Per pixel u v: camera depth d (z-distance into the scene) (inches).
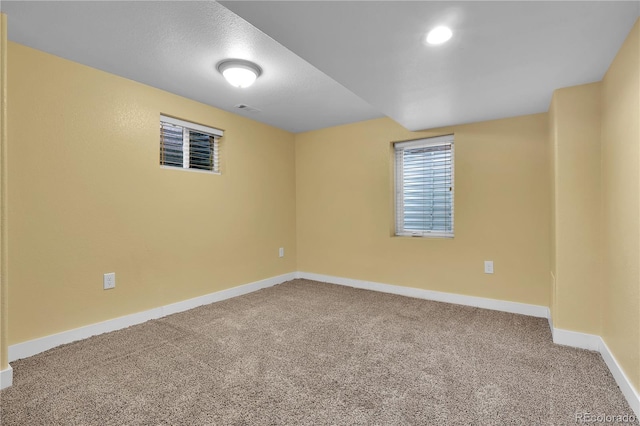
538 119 110.6
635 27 57.0
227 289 132.8
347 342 88.7
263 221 150.9
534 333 94.5
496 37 61.5
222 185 131.5
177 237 115.0
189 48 81.4
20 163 79.4
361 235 149.8
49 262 84.3
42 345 82.5
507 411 58.0
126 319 100.1
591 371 71.9
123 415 57.2
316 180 164.1
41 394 63.6
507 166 116.1
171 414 57.4
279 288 148.9
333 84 104.5
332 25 57.4
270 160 155.1
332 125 155.3
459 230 125.7
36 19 68.4
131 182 101.9
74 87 88.9
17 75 78.7
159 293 109.3
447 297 127.9
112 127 97.1
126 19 68.6
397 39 62.3
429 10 53.0
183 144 121.3
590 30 59.0
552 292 98.3
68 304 87.9
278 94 113.4
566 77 79.4
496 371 72.4
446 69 75.6
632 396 58.4
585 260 83.2
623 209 64.6
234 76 90.2
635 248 58.5
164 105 110.5
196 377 70.1
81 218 90.4
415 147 139.3
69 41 77.8
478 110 107.0
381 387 66.0
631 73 59.6
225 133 132.9
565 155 85.4
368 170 147.4
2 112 65.0
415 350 83.5
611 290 72.5
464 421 55.3
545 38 61.7
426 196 138.8
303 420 55.7
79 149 90.0
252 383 67.6
